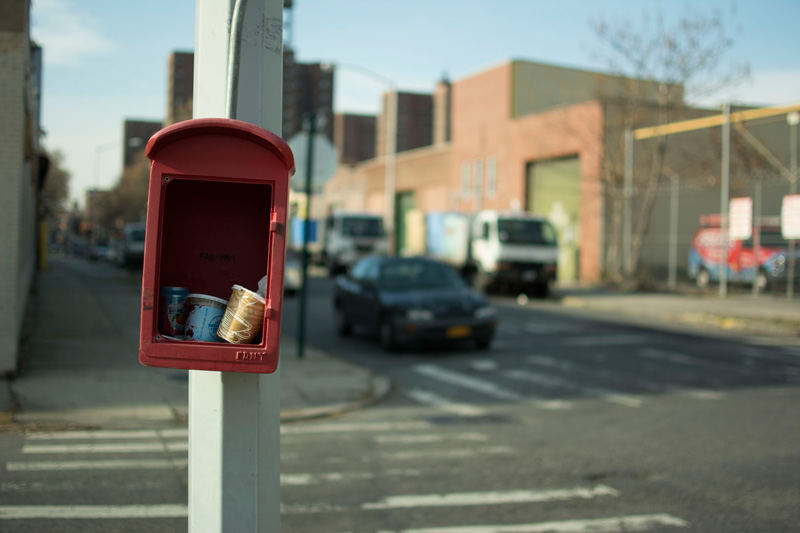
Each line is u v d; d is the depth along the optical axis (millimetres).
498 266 24000
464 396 9430
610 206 30188
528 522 4832
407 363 11984
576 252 32250
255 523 2434
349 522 4797
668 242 29422
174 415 7539
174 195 2600
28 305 16484
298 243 40375
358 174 56781
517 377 10711
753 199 27578
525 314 19266
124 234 36906
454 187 42438
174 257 2600
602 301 22672
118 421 7199
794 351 13141
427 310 12633
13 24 8461
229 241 2627
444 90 95875
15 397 7871
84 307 16984
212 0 2586
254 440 2430
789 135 28406
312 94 131000
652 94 32750
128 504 4906
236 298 2375
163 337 2332
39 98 18781
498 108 38250
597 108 29812
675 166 29688
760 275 25094
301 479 5777
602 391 9656
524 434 7391
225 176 2320
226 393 2416
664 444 6941
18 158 8477
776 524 4809
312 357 12070
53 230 95438
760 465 6215
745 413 8281
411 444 6984
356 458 6453
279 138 2326
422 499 5297
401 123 130250
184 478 5527
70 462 5867
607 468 6141
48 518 4598
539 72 38125
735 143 28453
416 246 32781
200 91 2576
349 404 8750
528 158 35500
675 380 10391
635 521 4859
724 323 17844
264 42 2584
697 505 5191
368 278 14227
